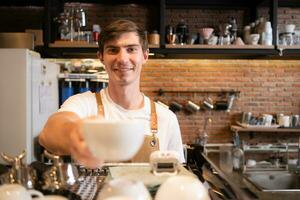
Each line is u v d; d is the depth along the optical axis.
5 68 2.79
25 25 4.08
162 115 1.40
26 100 2.80
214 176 1.83
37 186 0.83
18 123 2.80
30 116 2.88
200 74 4.19
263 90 4.24
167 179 0.71
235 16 4.21
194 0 4.11
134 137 0.55
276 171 2.96
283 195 1.96
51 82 3.36
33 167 0.93
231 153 3.19
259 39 3.54
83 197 0.82
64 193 0.82
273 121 4.16
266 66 4.23
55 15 3.73
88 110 1.34
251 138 4.21
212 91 4.20
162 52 3.45
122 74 1.30
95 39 3.49
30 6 4.09
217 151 3.53
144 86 4.17
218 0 4.15
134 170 0.89
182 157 1.37
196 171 1.20
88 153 0.59
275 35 3.50
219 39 3.58
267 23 3.49
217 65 4.19
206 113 4.22
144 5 4.15
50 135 0.72
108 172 0.93
